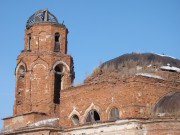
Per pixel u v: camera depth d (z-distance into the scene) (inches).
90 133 1651.1
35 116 1937.7
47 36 2123.5
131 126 1517.0
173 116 1457.9
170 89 1641.2
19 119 1980.8
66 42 2192.4
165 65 1760.6
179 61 1851.6
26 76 2073.1
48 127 1769.2
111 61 1834.4
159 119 1476.4
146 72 1715.1
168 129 1459.2
